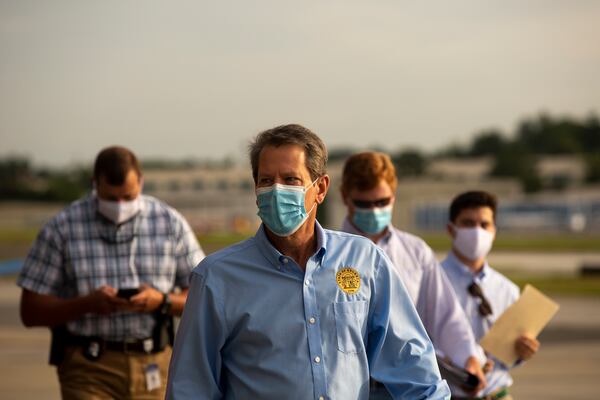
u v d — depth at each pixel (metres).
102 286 6.42
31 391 11.75
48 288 6.65
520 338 6.33
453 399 6.21
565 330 19.17
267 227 4.14
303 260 4.17
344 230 6.27
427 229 119.56
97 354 6.57
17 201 190.12
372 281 4.18
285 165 4.06
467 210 6.77
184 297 6.66
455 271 6.81
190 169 171.62
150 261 6.75
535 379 13.17
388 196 6.11
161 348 6.66
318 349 4.02
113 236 6.70
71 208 6.75
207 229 119.31
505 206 123.00
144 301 6.44
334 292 4.09
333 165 127.56
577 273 40.22
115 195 6.55
